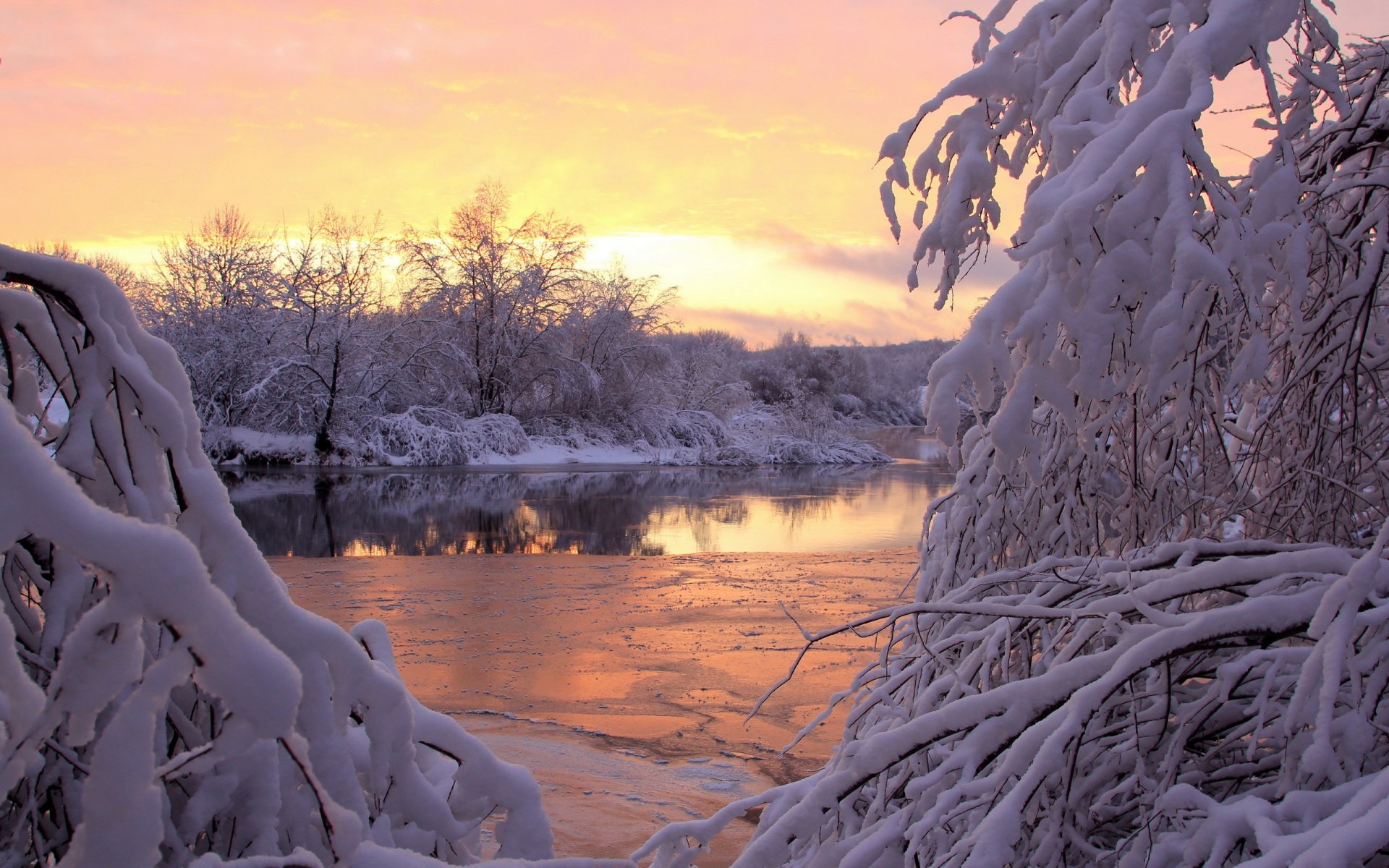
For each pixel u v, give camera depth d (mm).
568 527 18891
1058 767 2271
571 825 5543
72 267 1995
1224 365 3418
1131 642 2543
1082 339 2621
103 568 1313
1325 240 3510
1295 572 2537
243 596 1931
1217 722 2949
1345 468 3475
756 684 8633
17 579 2135
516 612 11438
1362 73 3482
